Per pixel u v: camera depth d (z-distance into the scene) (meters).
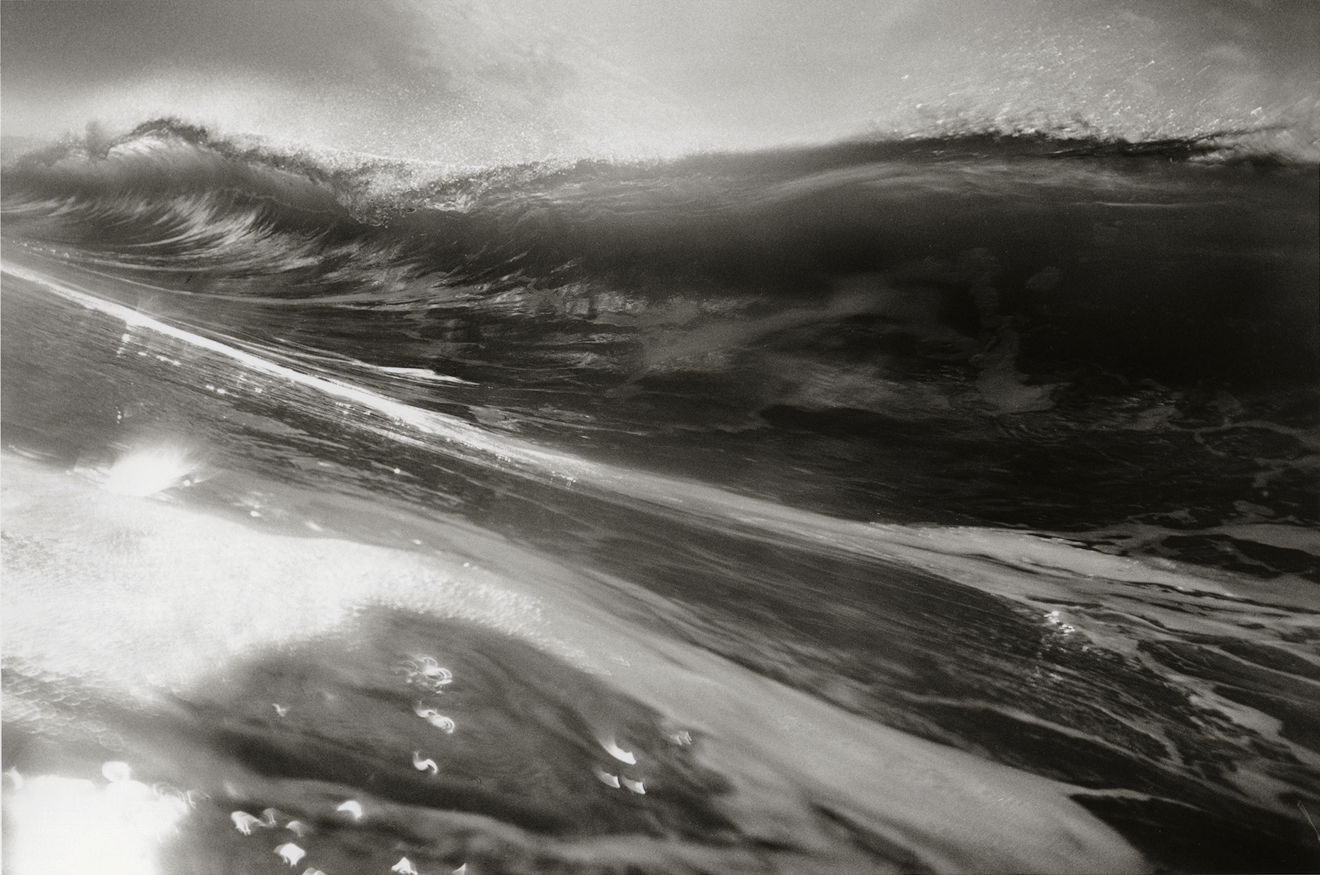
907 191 6.68
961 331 6.18
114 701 2.48
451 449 5.05
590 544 4.09
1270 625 4.07
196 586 3.08
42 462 3.83
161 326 6.58
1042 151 6.70
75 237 8.95
